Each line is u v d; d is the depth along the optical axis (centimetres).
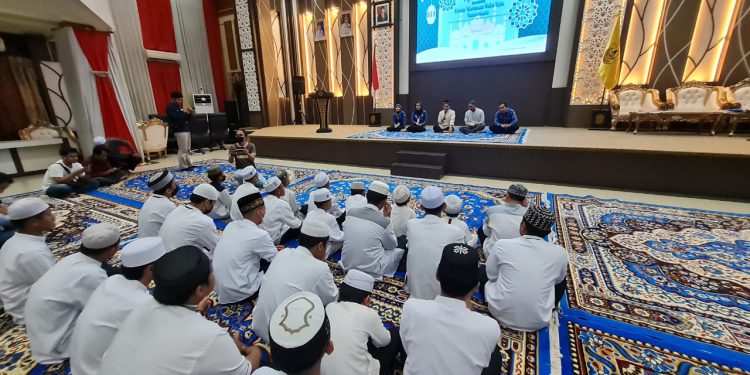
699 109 475
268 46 824
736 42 452
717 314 161
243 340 151
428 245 160
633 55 527
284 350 66
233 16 853
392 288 191
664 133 493
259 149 664
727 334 147
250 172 308
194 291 91
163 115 730
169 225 190
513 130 546
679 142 402
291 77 870
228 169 551
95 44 542
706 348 139
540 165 425
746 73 454
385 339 115
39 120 571
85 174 426
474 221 293
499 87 653
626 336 147
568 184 412
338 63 808
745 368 127
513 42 611
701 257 217
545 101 620
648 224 273
